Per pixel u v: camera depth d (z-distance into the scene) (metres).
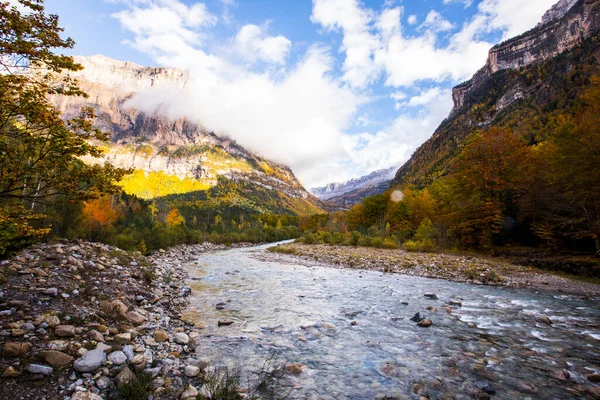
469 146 34.34
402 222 55.44
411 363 7.22
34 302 7.39
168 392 5.30
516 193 30.25
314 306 12.50
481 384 6.13
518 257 25.36
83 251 12.94
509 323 10.36
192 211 150.00
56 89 6.04
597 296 14.56
